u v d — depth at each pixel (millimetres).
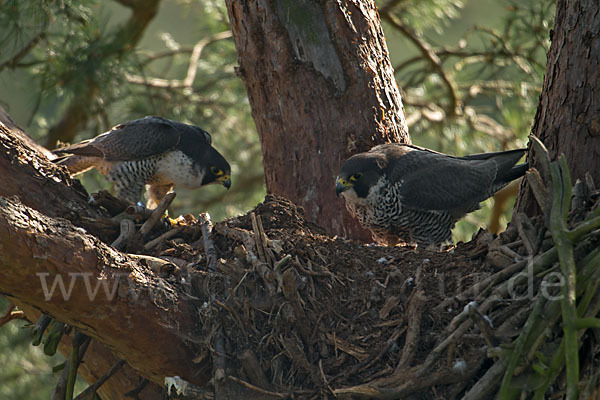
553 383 5848
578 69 7211
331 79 8875
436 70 14422
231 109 15516
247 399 6398
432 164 9633
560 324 5574
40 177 7281
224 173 11023
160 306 6449
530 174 6973
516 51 13617
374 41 9172
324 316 6793
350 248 7664
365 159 8922
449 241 10164
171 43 16266
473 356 6172
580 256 6086
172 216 14648
